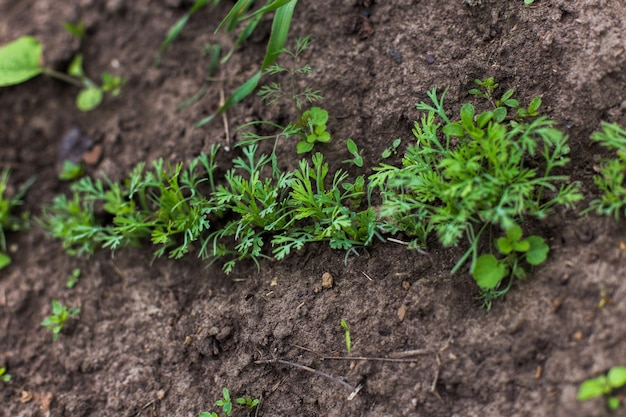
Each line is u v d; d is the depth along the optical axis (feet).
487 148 2.27
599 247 2.28
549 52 2.40
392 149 2.46
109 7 2.87
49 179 2.80
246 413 2.40
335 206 2.38
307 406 2.38
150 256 2.59
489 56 2.44
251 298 2.46
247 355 2.43
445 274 2.36
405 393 2.32
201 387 2.45
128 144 2.73
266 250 2.48
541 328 2.27
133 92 2.79
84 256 2.65
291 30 2.60
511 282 2.31
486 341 2.30
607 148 2.33
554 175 2.34
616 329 2.22
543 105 2.38
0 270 2.71
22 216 2.77
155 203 2.58
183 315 2.52
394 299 2.37
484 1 2.47
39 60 2.85
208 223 2.44
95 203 2.68
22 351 2.60
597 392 2.19
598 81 2.35
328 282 2.42
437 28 2.49
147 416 2.45
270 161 2.53
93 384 2.52
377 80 2.51
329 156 2.49
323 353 2.39
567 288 2.28
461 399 2.29
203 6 2.77
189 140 2.64
